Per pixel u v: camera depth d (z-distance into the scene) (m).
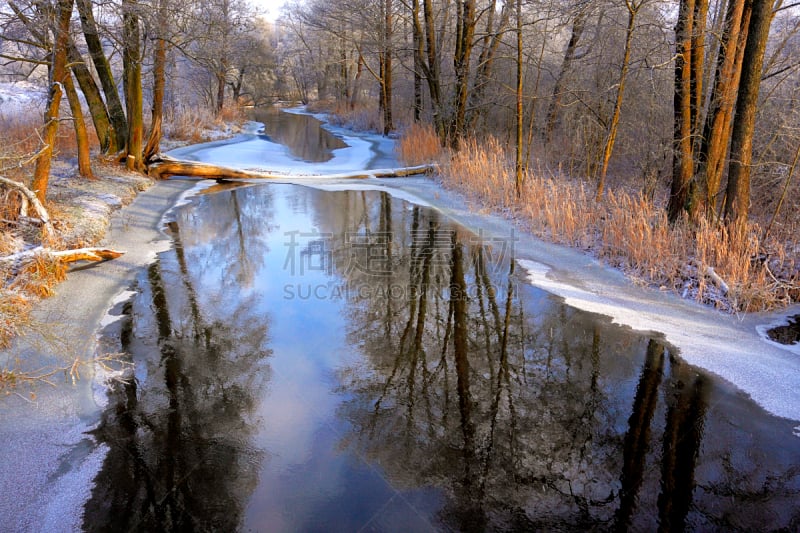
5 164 8.77
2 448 4.05
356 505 3.65
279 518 3.53
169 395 4.88
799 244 7.52
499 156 14.19
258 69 41.28
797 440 4.30
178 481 3.83
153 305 6.75
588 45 14.35
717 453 4.18
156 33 12.95
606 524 3.50
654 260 7.52
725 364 5.32
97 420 4.48
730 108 8.14
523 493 3.78
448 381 5.23
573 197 10.50
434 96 19.02
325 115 40.94
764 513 3.59
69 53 10.79
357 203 12.66
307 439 4.34
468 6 16.78
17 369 5.04
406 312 6.79
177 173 14.91
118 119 14.39
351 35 24.66
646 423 4.55
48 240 7.47
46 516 3.48
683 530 3.45
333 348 5.84
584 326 6.27
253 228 10.46
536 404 4.86
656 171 11.10
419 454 4.18
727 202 7.85
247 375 5.26
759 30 7.09
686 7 7.95
